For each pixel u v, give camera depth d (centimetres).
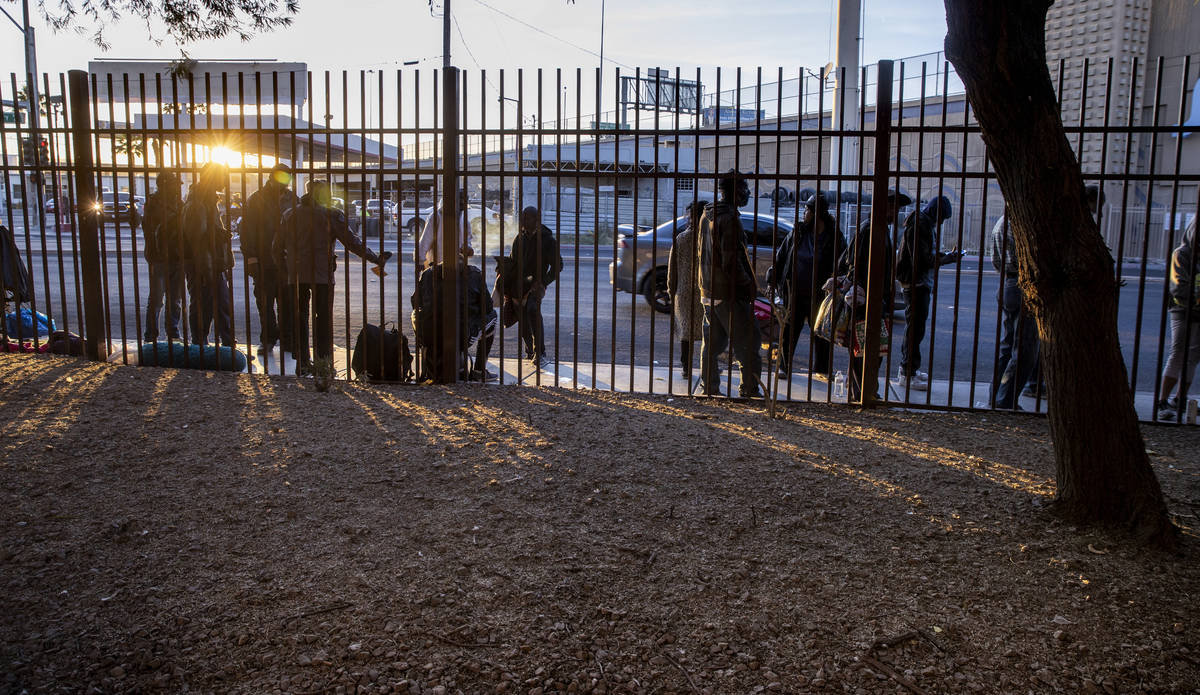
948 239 2480
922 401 698
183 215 784
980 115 369
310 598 316
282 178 786
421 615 306
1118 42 2522
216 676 268
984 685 271
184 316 709
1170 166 2333
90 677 265
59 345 761
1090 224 376
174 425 528
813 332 652
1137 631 302
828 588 332
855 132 603
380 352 686
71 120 697
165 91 998
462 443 508
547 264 819
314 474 447
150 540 362
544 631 297
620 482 446
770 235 1136
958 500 428
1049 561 357
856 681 273
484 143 640
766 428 565
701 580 338
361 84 643
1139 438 387
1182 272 619
